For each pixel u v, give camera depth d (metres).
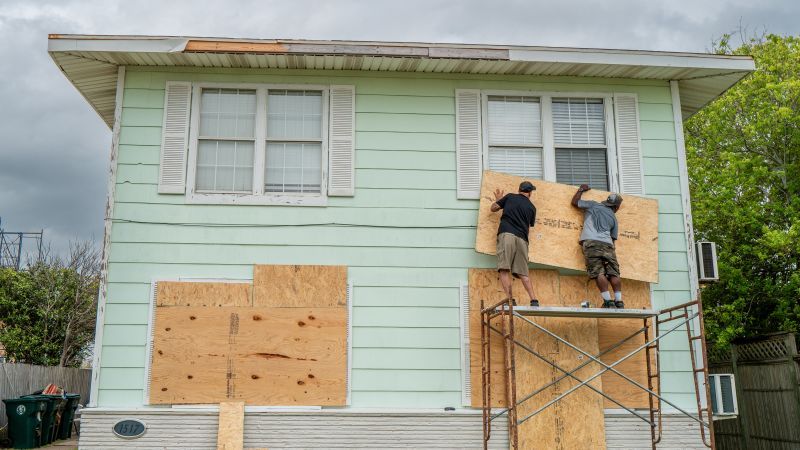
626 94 9.70
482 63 9.21
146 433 8.17
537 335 8.70
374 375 8.55
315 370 8.48
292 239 8.85
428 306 8.78
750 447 12.14
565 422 8.50
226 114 9.26
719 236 14.25
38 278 19.77
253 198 8.92
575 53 9.17
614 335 8.90
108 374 8.30
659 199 9.39
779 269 13.70
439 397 8.53
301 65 9.24
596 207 8.87
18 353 19.12
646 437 8.65
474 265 8.93
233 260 8.73
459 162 9.24
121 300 8.50
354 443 8.30
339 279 8.75
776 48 14.67
